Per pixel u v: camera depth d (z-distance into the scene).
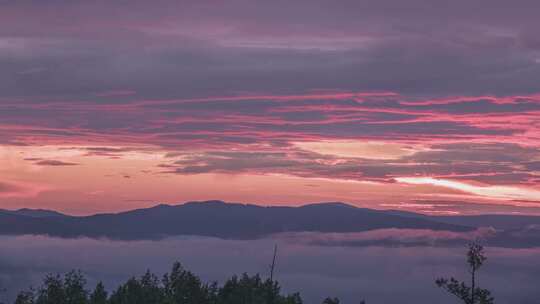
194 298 66.06
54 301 59.66
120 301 63.06
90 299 62.06
